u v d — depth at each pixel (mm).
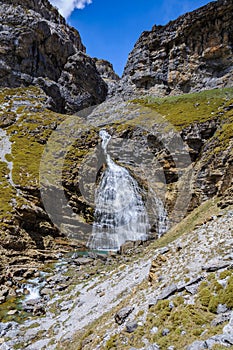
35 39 75875
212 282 9969
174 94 67688
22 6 83625
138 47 81000
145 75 73062
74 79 82625
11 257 27000
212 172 30984
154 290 12539
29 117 55875
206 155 35219
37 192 35219
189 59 68250
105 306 15609
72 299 19094
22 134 49750
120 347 9438
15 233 29156
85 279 22641
